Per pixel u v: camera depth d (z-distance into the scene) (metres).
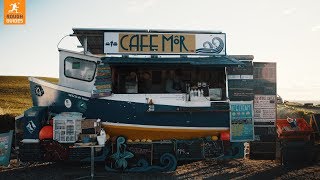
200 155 9.18
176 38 9.88
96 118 9.38
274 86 10.27
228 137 9.38
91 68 9.68
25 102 37.31
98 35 10.00
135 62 9.17
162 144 9.13
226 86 9.84
